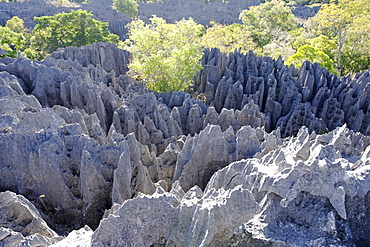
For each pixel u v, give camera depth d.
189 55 43.72
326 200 14.06
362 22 65.81
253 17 90.19
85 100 29.59
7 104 21.52
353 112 37.19
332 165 13.73
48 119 20.77
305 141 16.95
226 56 46.75
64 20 65.56
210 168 21.83
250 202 13.05
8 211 14.48
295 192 13.98
